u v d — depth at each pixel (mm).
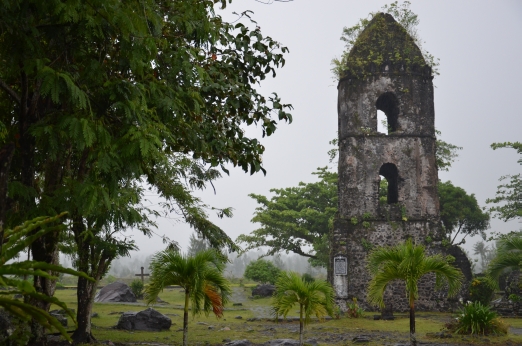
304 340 15656
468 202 43125
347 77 29562
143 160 8625
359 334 18266
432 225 28297
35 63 7441
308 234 41000
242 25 11344
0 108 10172
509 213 37062
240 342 14719
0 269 4266
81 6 7266
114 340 15719
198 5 9727
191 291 9969
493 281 15609
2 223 4398
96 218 11625
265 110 11172
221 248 16844
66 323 18688
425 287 27297
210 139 10609
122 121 8711
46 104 10211
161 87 9156
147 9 7684
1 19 7207
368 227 28078
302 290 11438
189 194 16312
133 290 35312
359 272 27625
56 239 10453
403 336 17719
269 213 42438
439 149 40875
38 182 12188
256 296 36094
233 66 11562
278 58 11461
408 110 29172
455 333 17781
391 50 29578
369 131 29000
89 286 14734
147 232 15211
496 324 17859
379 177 28672
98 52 8969
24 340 6879
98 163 7754
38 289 10297
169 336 17031
